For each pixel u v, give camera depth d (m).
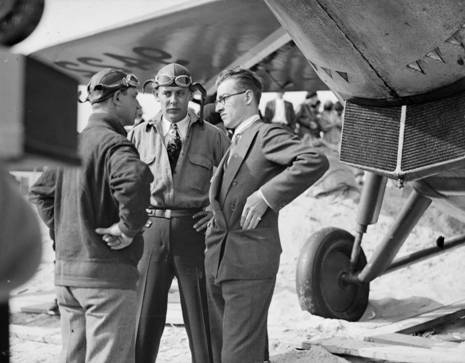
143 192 3.88
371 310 7.88
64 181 4.03
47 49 8.81
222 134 5.40
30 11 1.83
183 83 5.11
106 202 3.96
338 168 12.27
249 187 4.41
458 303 7.63
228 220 4.41
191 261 5.12
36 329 6.82
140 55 9.30
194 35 8.77
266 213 4.35
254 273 4.28
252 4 7.98
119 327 3.90
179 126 5.25
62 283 3.98
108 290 3.90
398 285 9.16
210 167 5.26
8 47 1.82
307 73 9.80
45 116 1.70
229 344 4.29
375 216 7.11
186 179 5.16
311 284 7.14
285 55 9.16
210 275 4.49
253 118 4.53
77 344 4.06
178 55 9.34
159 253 5.09
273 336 6.62
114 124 4.12
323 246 7.23
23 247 1.52
